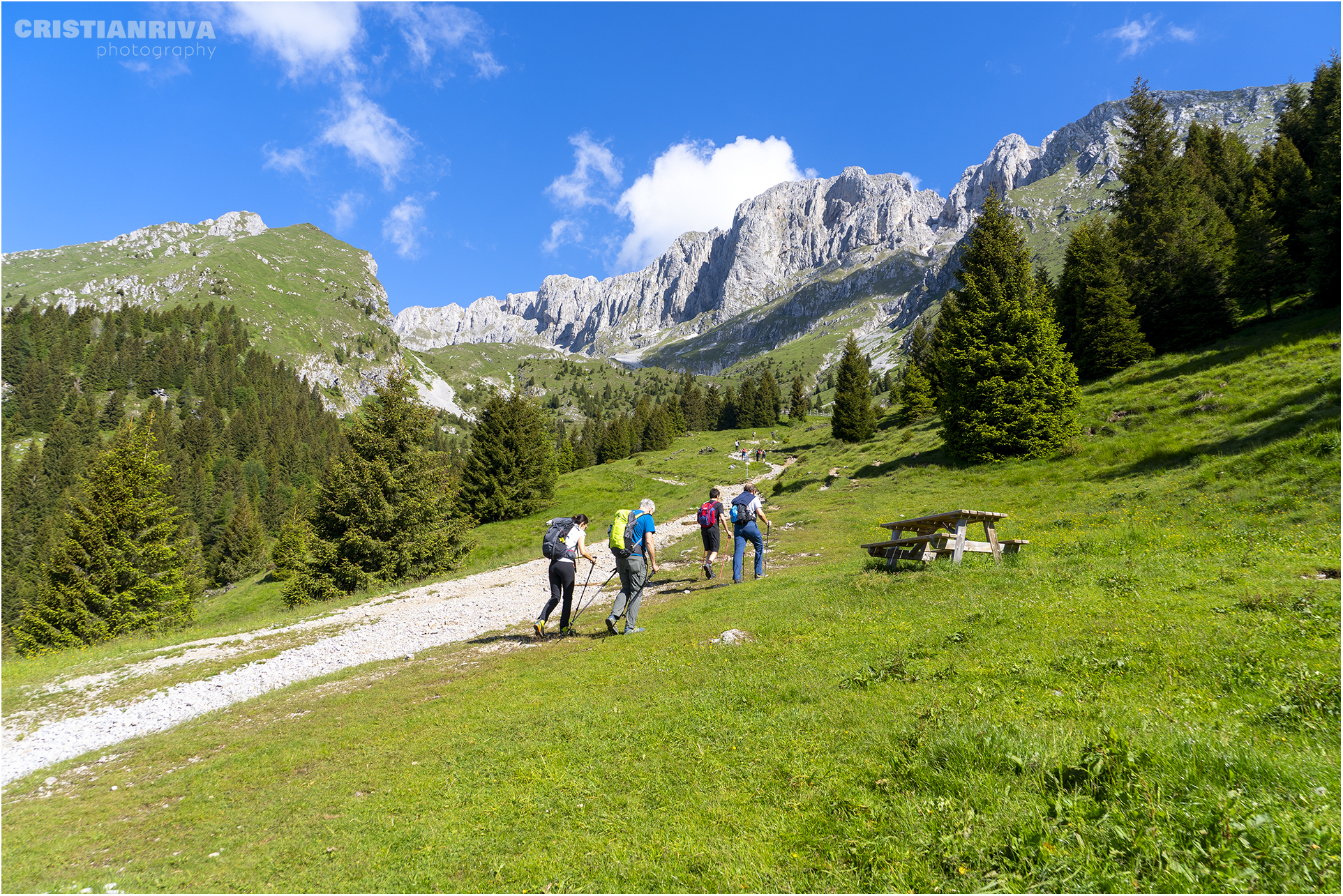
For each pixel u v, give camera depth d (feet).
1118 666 19.31
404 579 110.11
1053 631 23.77
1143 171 156.56
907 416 179.01
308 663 46.42
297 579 109.70
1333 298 102.22
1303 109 163.94
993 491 81.20
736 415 390.42
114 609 107.96
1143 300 122.11
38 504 396.98
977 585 32.71
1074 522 55.01
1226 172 173.47
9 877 18.07
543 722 23.35
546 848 14.82
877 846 12.17
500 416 175.42
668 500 164.76
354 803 19.45
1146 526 47.78
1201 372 94.12
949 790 13.42
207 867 16.96
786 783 15.71
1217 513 47.16
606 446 327.26
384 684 35.45
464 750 22.15
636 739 20.22
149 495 116.06
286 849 17.24
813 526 76.95
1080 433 91.56
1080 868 10.46
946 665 21.90
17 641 103.19
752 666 25.67
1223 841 10.41
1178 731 14.34
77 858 18.99
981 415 96.63
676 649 30.17
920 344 199.93
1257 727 14.64
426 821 17.31
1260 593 24.99
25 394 577.02
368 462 112.78
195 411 625.41
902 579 35.96
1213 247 123.75
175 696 42.24
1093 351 118.01
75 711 42.39
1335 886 9.23
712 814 14.84
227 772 24.64
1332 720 14.20
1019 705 17.40
